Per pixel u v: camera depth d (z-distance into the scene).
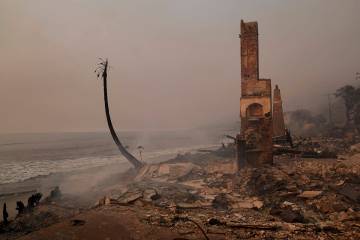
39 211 17.88
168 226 10.44
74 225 10.36
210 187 20.03
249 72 27.34
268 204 15.34
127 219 11.11
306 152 28.05
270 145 24.27
